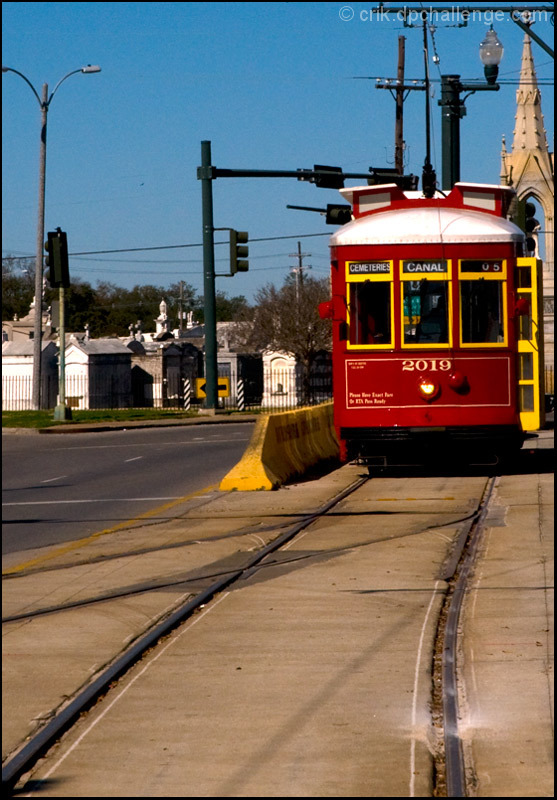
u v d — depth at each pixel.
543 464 49.19
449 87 69.25
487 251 42.44
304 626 19.83
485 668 16.70
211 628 19.84
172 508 38.00
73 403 147.88
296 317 164.75
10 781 12.29
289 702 15.20
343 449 44.44
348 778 12.26
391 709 14.79
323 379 173.62
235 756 13.05
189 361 165.62
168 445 71.12
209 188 91.06
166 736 13.84
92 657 17.92
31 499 42.47
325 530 31.80
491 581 23.55
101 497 42.34
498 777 12.22
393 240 42.53
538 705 14.79
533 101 175.38
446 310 42.53
